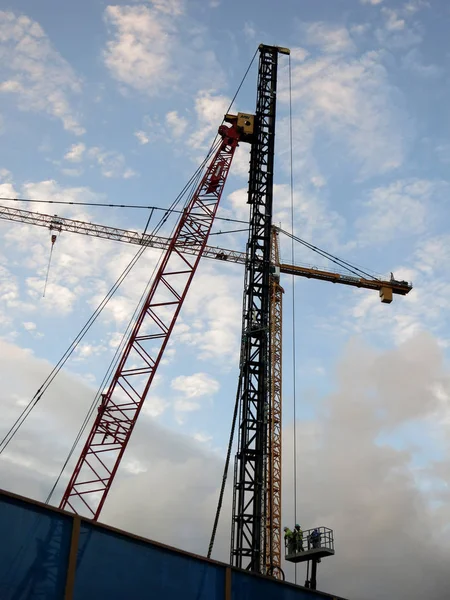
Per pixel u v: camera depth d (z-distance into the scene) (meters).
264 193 71.12
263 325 63.72
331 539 56.62
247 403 60.41
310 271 130.38
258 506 56.53
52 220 127.56
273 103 77.19
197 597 28.80
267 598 31.75
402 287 134.38
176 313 73.44
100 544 26.17
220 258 131.38
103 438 69.19
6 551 23.25
